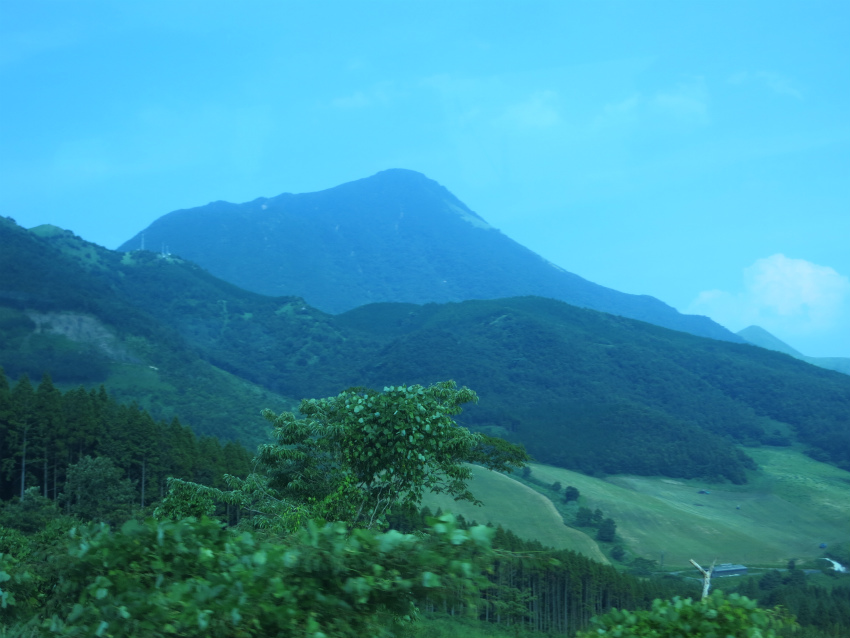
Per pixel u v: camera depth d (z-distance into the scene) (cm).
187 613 410
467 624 2122
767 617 673
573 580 4491
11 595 523
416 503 1289
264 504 1562
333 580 435
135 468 6228
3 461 5812
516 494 10944
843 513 13312
